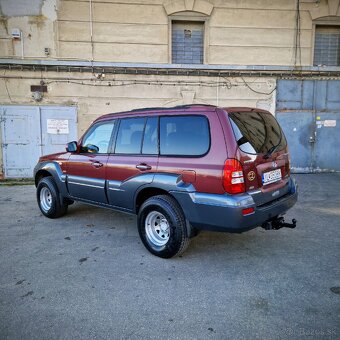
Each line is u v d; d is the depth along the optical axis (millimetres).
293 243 4461
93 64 9805
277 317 2771
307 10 10289
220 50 10234
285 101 10516
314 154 10648
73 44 9844
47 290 3270
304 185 8594
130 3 9852
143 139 4227
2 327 2684
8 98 9828
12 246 4477
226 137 3393
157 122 4094
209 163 3465
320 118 10570
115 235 4891
